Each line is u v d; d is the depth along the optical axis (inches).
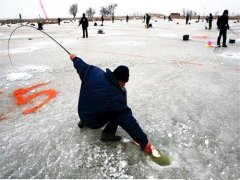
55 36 671.8
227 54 342.6
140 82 209.0
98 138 121.6
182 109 155.7
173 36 645.9
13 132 130.4
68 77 226.4
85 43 484.1
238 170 99.6
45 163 104.5
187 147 115.0
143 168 100.2
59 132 128.6
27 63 290.5
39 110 157.0
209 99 172.1
